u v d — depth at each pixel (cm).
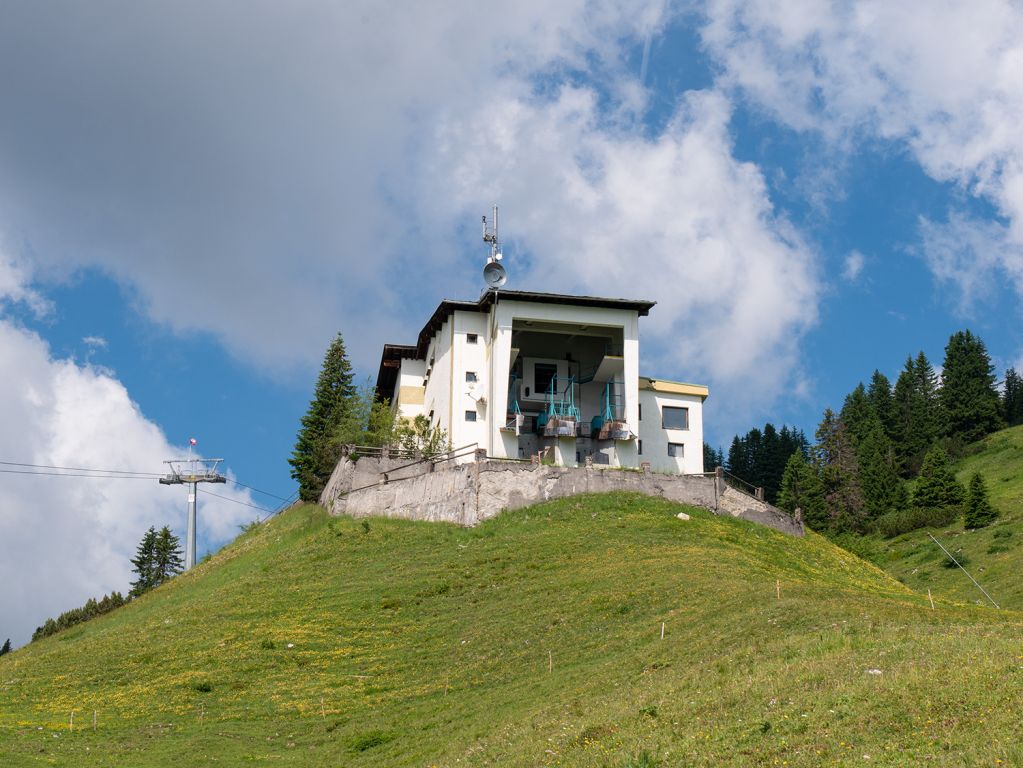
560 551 6762
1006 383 17800
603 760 3034
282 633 5941
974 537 10769
